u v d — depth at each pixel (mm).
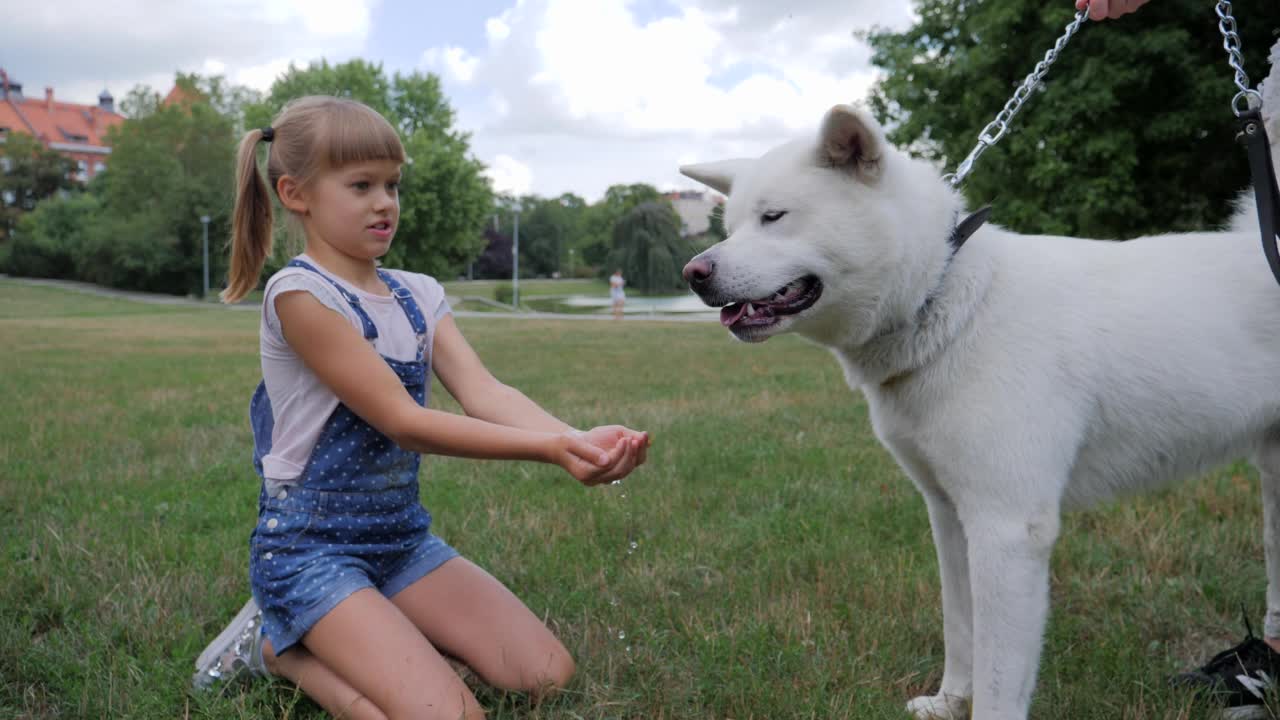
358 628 2457
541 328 22594
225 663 2725
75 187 89875
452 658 2799
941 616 3268
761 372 10820
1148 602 3398
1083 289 2551
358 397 2541
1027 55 12516
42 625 3184
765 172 2668
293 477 2645
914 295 2523
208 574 3539
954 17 14180
